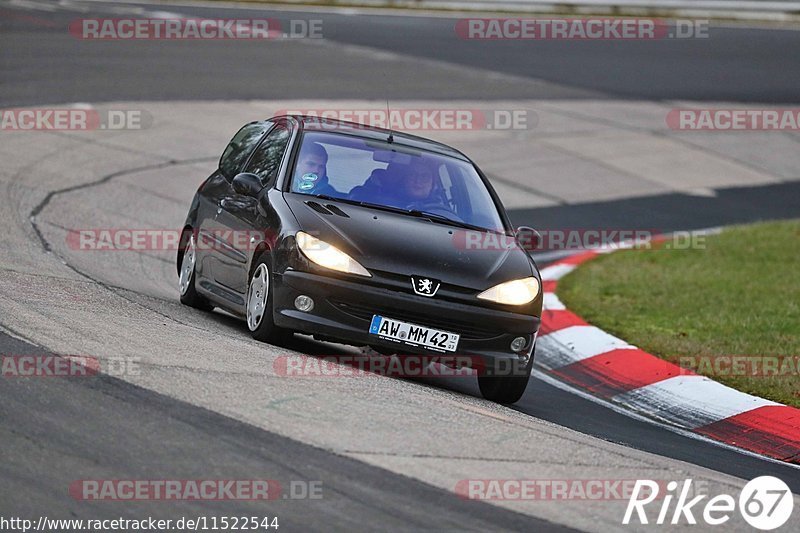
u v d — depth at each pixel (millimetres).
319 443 20391
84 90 71375
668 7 135625
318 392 23688
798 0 143375
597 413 30438
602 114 91250
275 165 31125
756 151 88312
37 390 21062
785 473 26172
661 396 32969
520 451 22109
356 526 17250
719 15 139625
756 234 61500
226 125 69688
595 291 46938
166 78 78812
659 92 101250
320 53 96188
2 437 18750
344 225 28141
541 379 34562
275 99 77812
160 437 19625
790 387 33312
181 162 61188
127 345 25172
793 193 79062
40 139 58938
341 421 21875
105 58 81688
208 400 21859
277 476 18672
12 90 68062
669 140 87312
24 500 16812
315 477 18828
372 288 27000
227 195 32688
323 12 118250
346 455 19984
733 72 112062
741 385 33594
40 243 39906
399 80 90500
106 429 19641
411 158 31766
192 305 34438
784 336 39531
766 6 142375
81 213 47688
